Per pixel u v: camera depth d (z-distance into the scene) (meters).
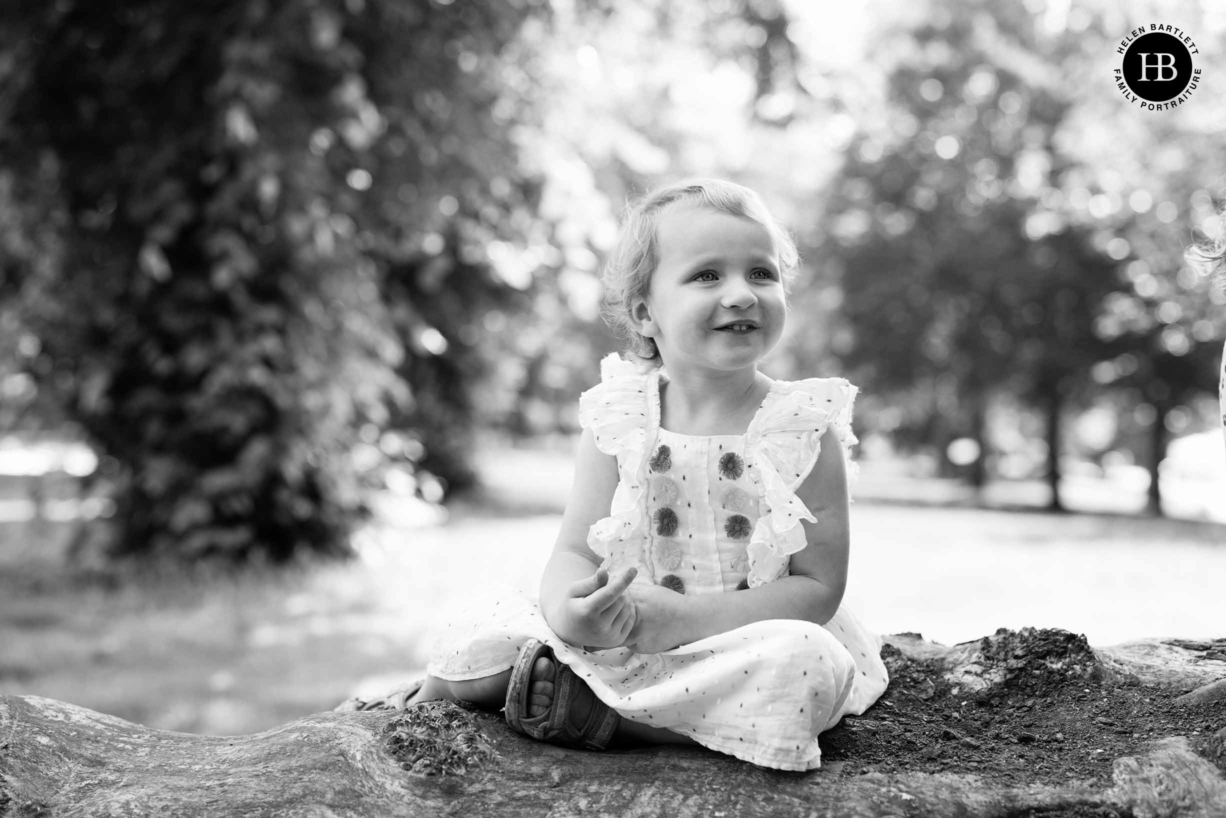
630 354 2.14
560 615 1.65
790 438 1.83
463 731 1.70
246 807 1.50
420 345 9.48
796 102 9.48
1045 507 17.80
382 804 1.54
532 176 9.05
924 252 18.42
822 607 1.80
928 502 18.38
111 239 7.39
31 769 1.65
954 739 1.80
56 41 7.22
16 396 7.85
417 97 7.72
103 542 7.82
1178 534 12.19
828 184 20.05
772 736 1.60
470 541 9.39
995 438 30.38
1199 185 14.75
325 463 7.88
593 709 1.70
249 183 7.02
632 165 10.07
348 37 7.48
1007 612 6.54
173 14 7.03
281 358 7.50
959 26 18.62
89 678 4.93
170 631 5.88
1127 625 6.08
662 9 9.38
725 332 1.79
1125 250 16.69
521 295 11.62
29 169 7.36
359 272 7.81
